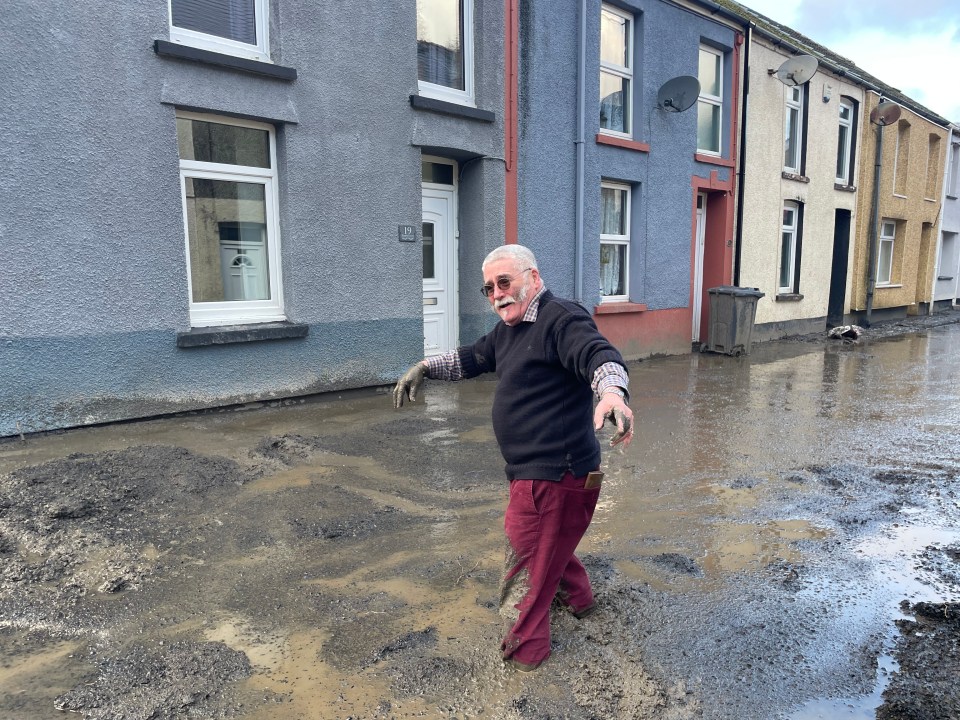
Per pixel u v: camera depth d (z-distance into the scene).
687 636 2.76
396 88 7.32
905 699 2.39
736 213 12.39
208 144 6.20
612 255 10.59
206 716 2.21
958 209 22.72
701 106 11.76
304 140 6.63
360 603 2.96
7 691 2.30
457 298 8.80
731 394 8.06
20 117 4.96
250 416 6.16
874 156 16.80
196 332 6.04
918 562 3.50
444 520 3.92
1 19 4.83
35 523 3.52
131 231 5.59
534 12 8.63
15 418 5.14
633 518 4.04
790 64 12.25
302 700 2.30
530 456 2.46
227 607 2.91
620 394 2.10
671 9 10.50
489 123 8.25
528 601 2.51
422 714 2.25
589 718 2.25
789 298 14.27
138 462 4.40
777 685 2.46
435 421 6.20
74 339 5.37
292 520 3.83
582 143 9.34
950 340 14.47
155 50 5.56
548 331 2.41
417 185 7.67
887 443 5.82
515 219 8.74
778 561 3.48
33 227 5.09
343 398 7.10
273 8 6.32
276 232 6.75
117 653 2.55
